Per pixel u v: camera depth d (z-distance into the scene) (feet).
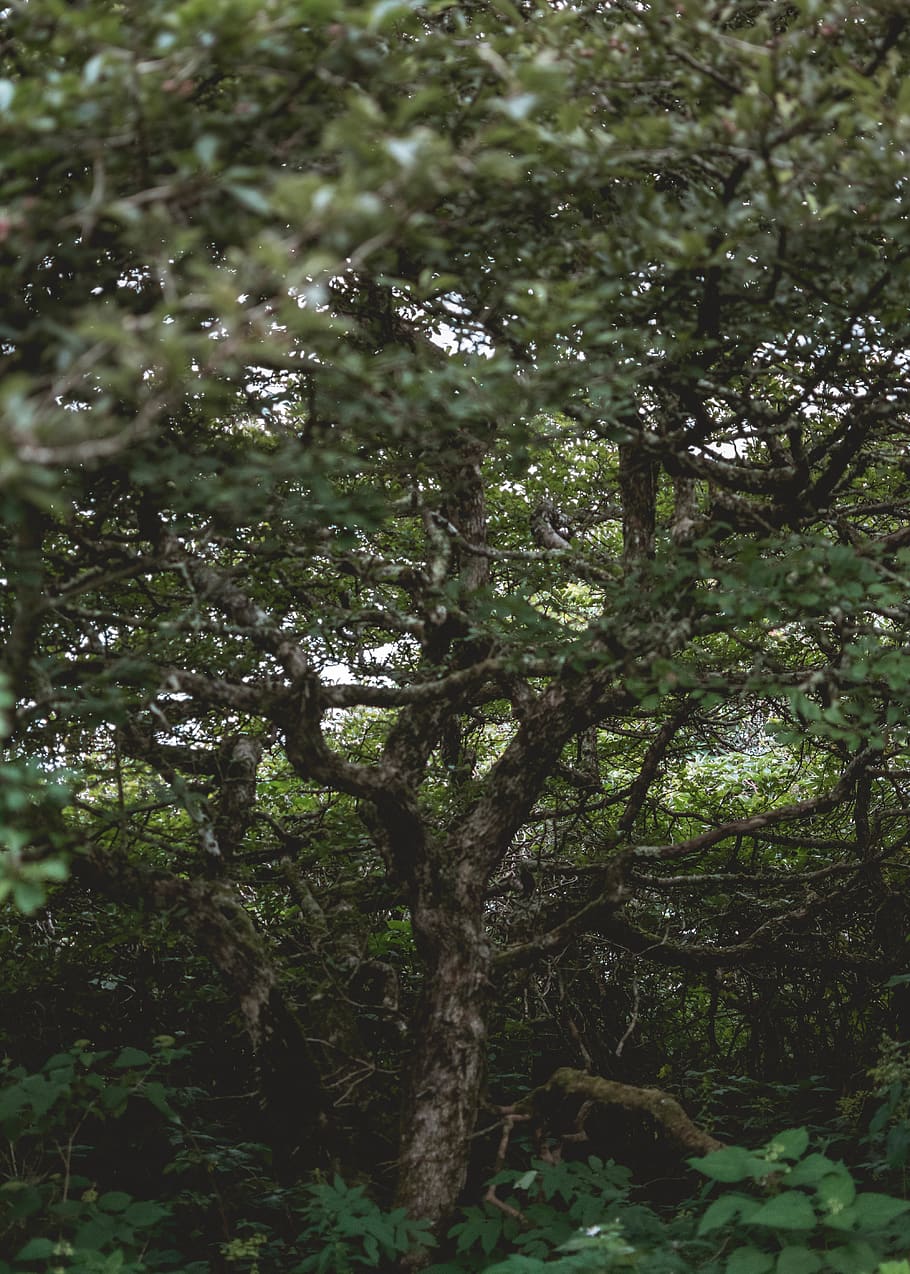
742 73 8.83
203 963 17.06
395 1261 12.12
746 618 11.85
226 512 10.40
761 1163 10.55
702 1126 16.90
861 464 14.73
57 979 16.22
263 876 17.72
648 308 10.69
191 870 16.38
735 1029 21.15
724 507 14.05
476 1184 13.88
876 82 8.96
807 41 8.55
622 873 15.34
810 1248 10.57
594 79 8.84
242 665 14.25
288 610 15.72
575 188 9.57
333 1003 15.55
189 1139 15.11
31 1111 12.45
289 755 13.25
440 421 9.88
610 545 21.43
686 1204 13.80
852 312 10.43
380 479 14.56
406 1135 13.19
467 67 8.93
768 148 8.43
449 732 19.77
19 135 6.97
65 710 10.85
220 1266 12.78
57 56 8.11
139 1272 10.46
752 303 10.64
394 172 6.48
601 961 19.85
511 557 14.98
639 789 17.94
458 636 14.70
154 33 7.12
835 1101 17.95
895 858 20.17
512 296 8.54
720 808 21.72
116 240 9.22
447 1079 13.28
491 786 14.49
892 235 9.66
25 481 5.86
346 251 8.44
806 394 11.82
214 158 7.67
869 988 19.38
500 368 8.57
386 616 14.38
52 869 6.97
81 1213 11.69
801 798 22.38
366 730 20.15
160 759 13.75
